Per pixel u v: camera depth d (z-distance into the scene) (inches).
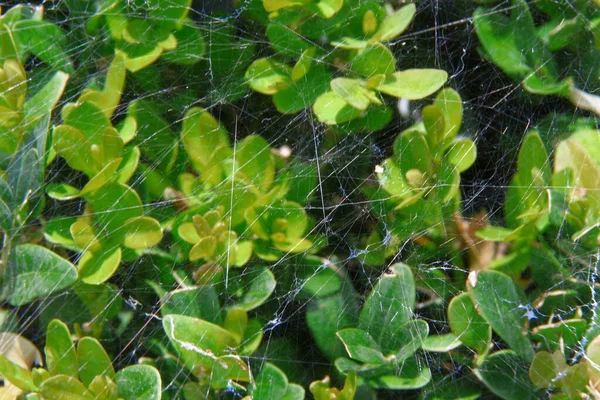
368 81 18.4
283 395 17.9
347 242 18.7
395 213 18.7
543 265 18.5
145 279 18.5
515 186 18.6
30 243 18.2
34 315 18.2
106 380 17.7
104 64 19.0
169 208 18.6
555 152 18.8
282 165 18.8
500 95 19.1
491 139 19.1
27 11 19.0
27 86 18.7
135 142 18.8
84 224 18.1
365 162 18.9
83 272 18.1
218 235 18.3
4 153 18.3
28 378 17.8
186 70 19.0
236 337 18.0
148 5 18.9
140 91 18.9
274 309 18.5
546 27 19.1
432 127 18.5
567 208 18.5
